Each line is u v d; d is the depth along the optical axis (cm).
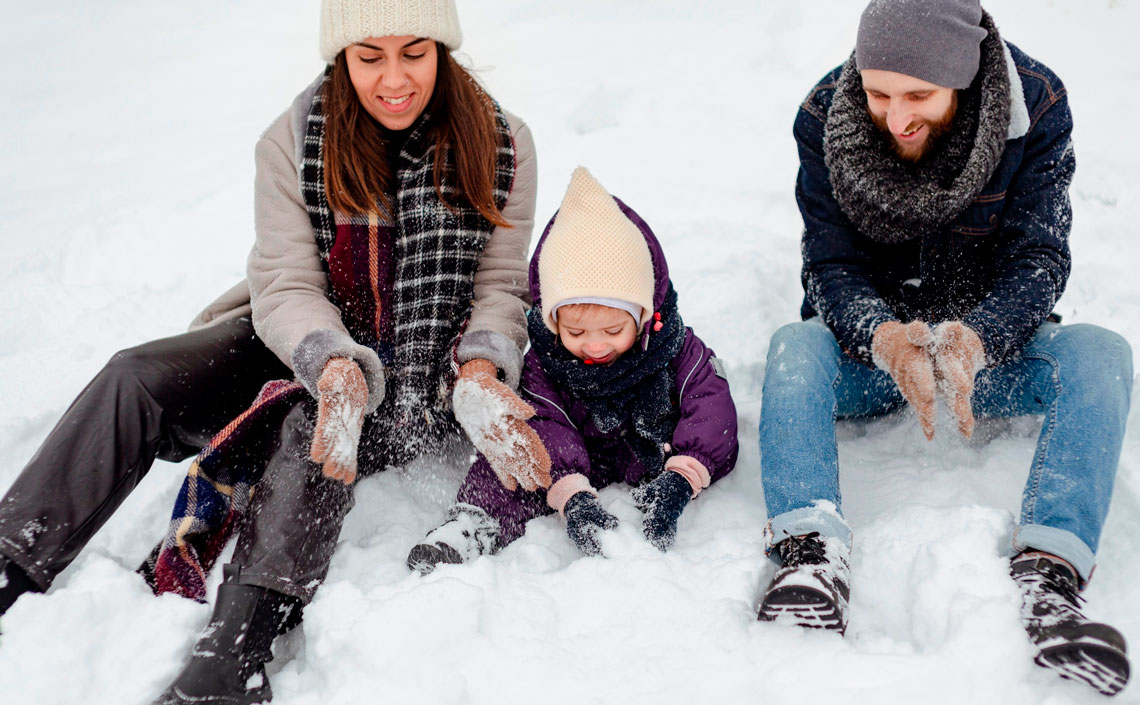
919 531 202
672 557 206
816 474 199
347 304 234
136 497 243
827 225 239
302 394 212
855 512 228
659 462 235
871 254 243
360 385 202
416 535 229
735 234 371
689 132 479
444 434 243
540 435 230
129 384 199
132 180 496
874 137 223
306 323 217
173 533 198
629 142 473
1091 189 367
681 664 177
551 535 225
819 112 238
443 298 230
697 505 235
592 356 228
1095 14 509
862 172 222
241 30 827
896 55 206
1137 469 229
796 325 229
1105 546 207
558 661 178
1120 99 427
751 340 304
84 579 195
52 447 194
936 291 238
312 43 761
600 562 204
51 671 177
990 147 212
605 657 181
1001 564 186
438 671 175
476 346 225
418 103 221
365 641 179
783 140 460
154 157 533
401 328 230
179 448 214
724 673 173
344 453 190
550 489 226
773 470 202
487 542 216
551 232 229
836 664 170
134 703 176
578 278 218
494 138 231
